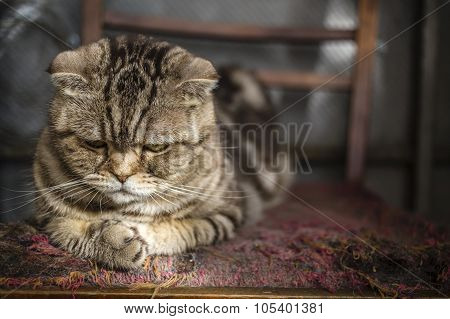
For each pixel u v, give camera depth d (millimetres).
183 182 437
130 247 391
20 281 375
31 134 621
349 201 592
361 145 656
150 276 392
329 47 700
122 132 403
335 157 697
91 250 401
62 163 433
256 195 561
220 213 472
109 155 410
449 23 699
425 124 688
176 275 392
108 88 407
